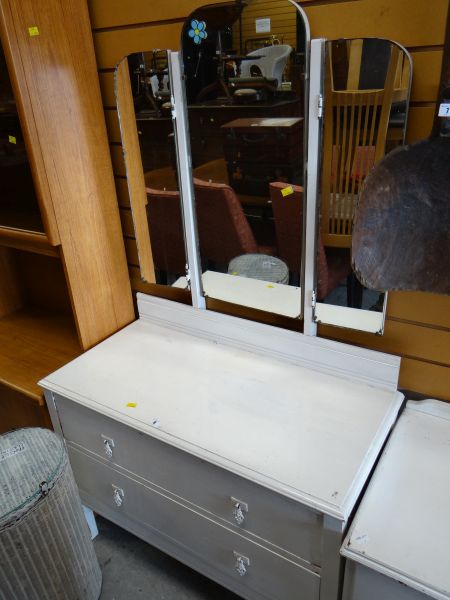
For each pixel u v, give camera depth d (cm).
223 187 137
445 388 129
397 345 131
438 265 105
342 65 108
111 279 167
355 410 125
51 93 134
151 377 143
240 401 131
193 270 155
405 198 101
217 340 160
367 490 107
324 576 109
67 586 136
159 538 147
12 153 143
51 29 130
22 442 140
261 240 138
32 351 181
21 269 211
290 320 146
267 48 116
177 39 131
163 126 139
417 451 116
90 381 143
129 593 154
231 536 124
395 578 91
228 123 128
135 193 155
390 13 104
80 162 147
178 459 124
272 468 109
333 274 129
